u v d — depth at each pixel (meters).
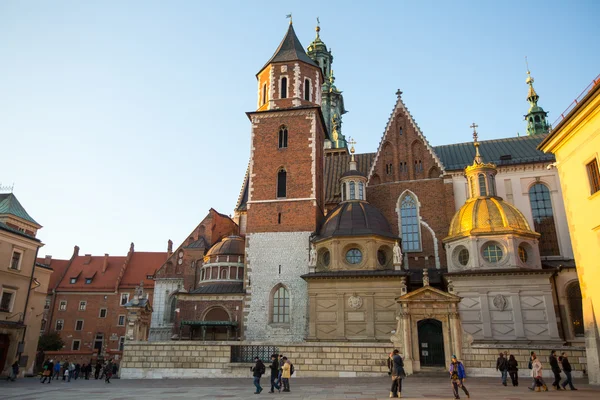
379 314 41.88
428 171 53.66
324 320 42.69
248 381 33.19
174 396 24.00
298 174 50.62
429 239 51.06
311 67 56.50
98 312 83.88
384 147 56.28
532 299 40.19
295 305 45.72
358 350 34.19
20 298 49.84
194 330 50.09
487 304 40.81
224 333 49.84
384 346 34.03
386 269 44.88
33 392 28.06
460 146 60.25
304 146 51.56
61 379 46.25
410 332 34.81
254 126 53.53
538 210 50.62
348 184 50.94
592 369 27.64
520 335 39.41
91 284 86.50
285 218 49.28
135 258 91.44
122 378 36.78
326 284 43.62
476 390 24.88
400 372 21.72
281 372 27.81
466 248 43.38
